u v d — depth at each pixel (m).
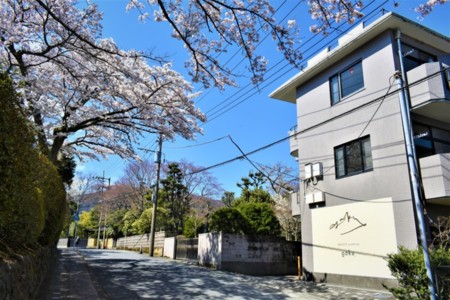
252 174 24.62
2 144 3.01
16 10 7.98
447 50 11.30
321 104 12.48
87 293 6.32
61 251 19.52
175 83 10.74
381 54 10.32
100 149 14.74
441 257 6.07
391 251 9.04
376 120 10.16
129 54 7.83
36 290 5.42
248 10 5.00
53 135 10.23
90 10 8.38
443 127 10.62
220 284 9.13
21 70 8.26
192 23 5.67
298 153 13.62
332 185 11.36
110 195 34.91
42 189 5.99
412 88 9.54
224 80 6.57
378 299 7.64
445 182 8.49
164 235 21.64
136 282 8.56
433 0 4.77
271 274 13.98
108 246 34.78
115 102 11.09
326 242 11.16
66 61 9.41
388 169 9.55
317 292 8.84
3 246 3.79
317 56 13.28
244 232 14.42
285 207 19.28
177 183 27.42
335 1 4.76
